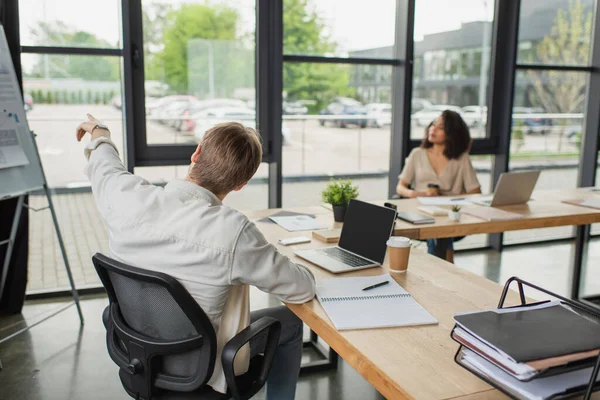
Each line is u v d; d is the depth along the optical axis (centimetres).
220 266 142
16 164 297
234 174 153
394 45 441
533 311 125
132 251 148
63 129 367
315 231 256
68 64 357
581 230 365
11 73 308
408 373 125
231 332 155
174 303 144
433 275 200
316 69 420
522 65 481
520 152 505
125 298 151
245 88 404
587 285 421
